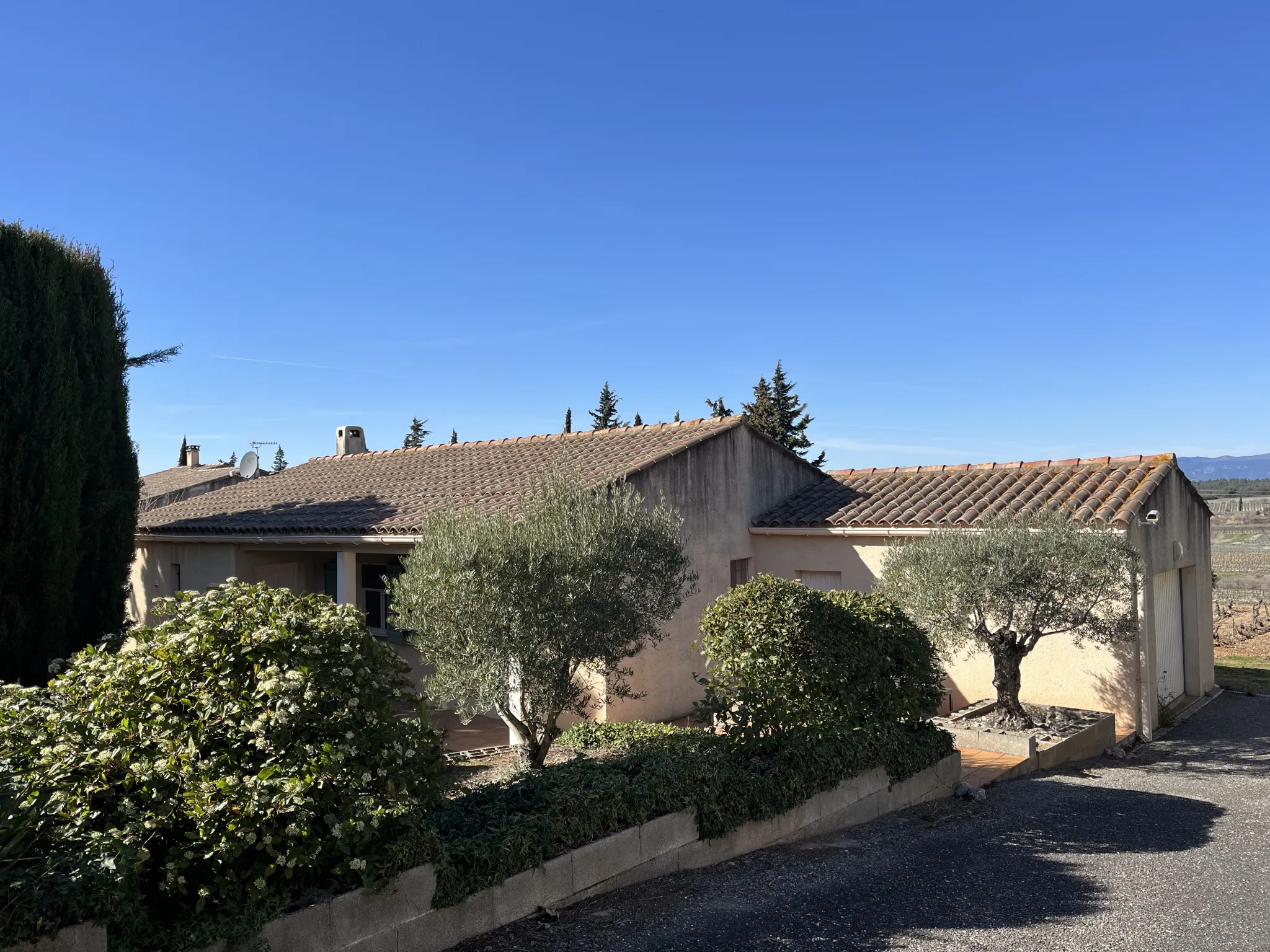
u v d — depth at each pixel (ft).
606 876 19.80
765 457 53.88
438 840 16.28
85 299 38.78
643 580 28.96
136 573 60.59
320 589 55.83
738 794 23.27
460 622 26.78
